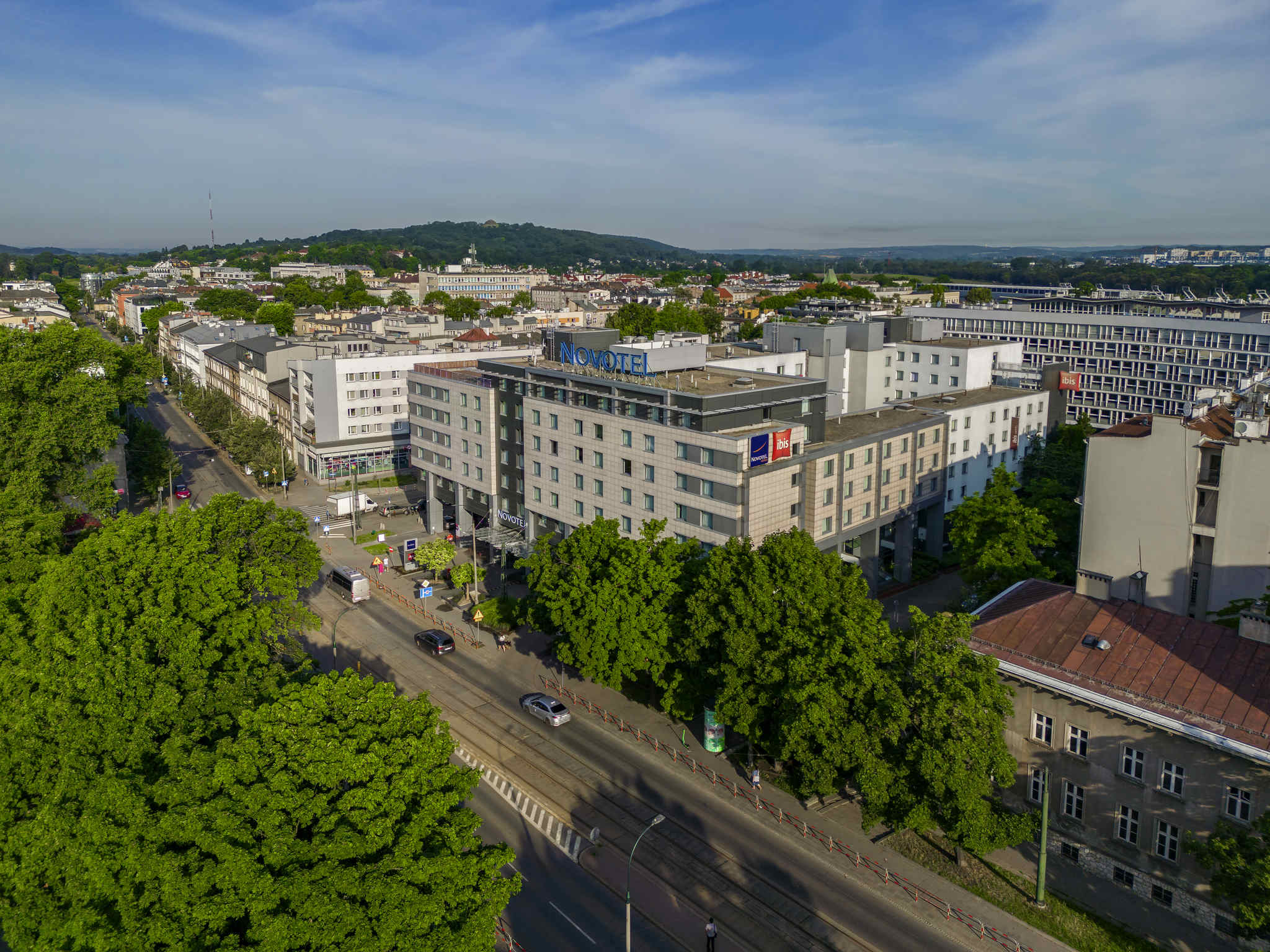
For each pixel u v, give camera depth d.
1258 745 44.84
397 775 39.16
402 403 152.38
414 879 35.38
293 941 32.00
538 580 73.12
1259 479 64.62
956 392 129.50
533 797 61.84
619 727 71.25
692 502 84.25
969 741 48.22
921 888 51.94
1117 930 48.03
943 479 109.06
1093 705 50.91
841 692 52.50
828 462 88.50
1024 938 47.81
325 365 144.62
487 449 110.44
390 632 91.00
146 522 66.25
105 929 34.22
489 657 84.88
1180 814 48.50
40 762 44.25
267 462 141.75
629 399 89.44
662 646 65.81
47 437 94.31
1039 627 56.94
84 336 112.12
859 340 141.50
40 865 38.56
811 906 50.75
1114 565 72.94
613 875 53.75
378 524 127.12
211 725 46.88
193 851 34.47
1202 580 68.94
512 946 47.75
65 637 50.25
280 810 36.25
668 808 60.22
